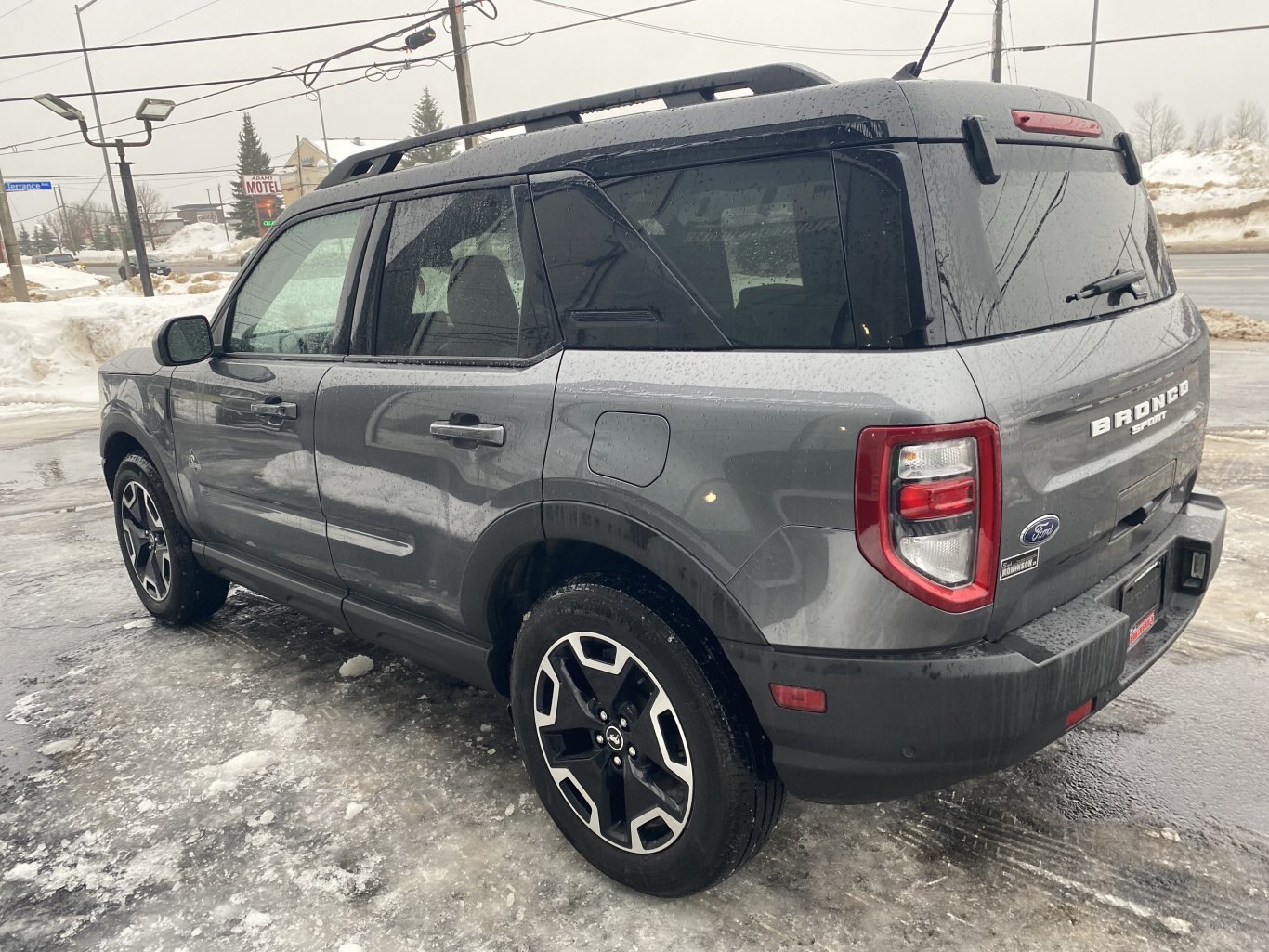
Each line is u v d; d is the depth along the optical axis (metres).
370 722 3.29
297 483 3.11
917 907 2.23
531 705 2.42
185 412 3.63
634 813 2.23
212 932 2.27
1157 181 48.00
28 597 4.81
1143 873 2.30
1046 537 1.90
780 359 1.90
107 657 3.98
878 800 1.96
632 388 2.09
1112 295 2.24
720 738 2.03
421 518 2.65
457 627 2.69
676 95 2.26
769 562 1.87
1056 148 2.18
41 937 2.28
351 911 2.31
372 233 2.88
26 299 22.72
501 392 2.37
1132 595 2.31
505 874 2.43
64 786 2.96
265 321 3.33
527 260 2.38
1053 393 1.88
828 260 1.85
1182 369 2.40
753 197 1.96
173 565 4.03
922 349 1.75
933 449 1.70
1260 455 5.89
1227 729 2.93
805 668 1.87
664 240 2.11
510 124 2.62
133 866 2.54
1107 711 3.06
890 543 1.74
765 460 1.86
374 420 2.74
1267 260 24.23
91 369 14.16
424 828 2.65
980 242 1.86
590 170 2.26
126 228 73.12
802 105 1.92
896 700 1.81
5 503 6.93
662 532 2.03
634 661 2.16
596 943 2.17
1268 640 3.50
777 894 2.29
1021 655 1.83
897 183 1.77
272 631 4.18
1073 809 2.57
